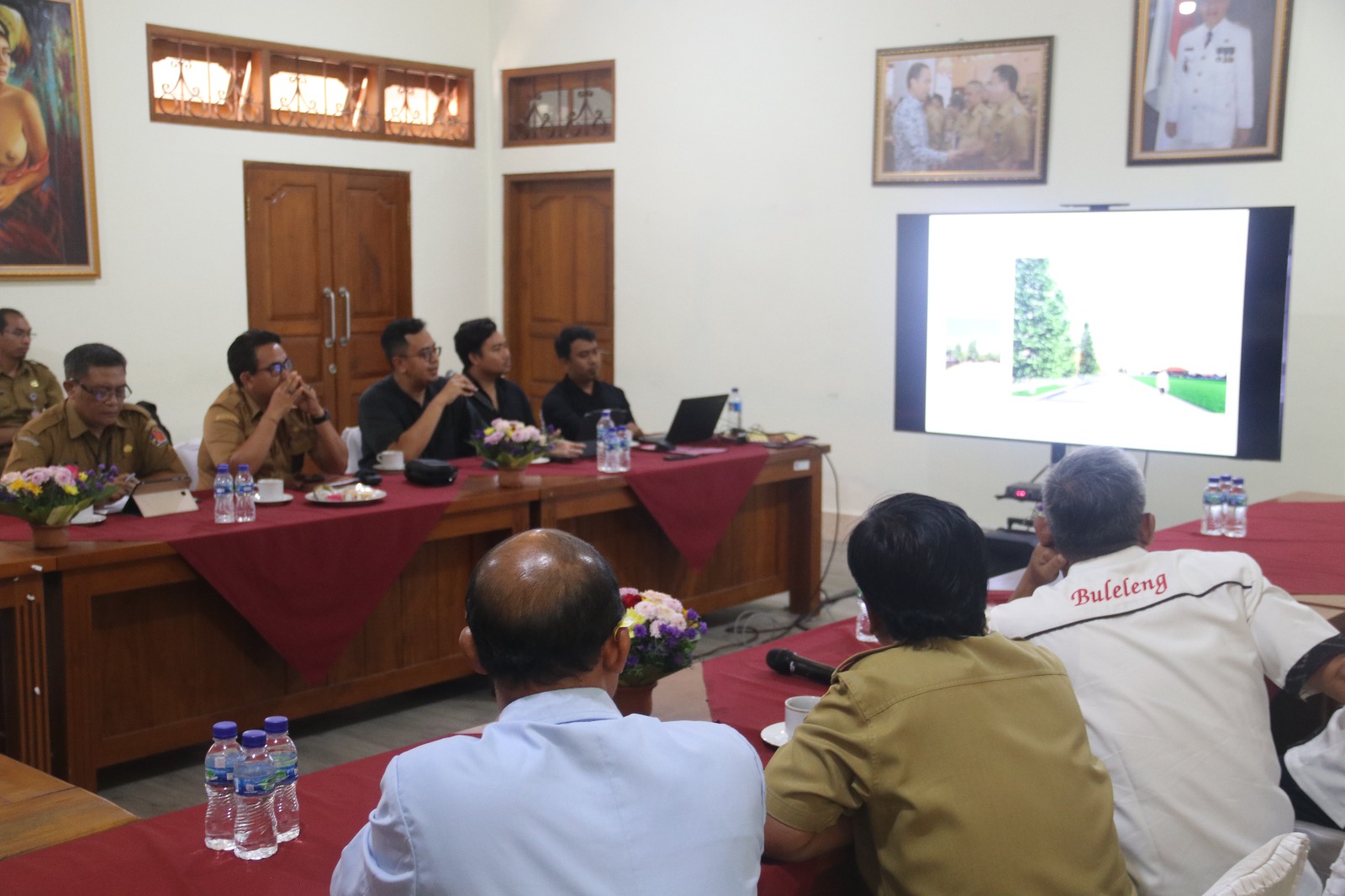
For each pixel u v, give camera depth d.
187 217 6.48
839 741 1.54
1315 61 5.29
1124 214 5.25
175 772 3.39
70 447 3.53
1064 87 5.93
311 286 7.13
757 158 7.00
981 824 1.49
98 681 3.04
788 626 4.95
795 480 5.10
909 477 6.64
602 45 7.51
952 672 1.57
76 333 6.05
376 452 4.37
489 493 3.82
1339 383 5.39
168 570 3.07
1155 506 5.89
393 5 7.36
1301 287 5.44
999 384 5.66
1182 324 5.16
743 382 7.20
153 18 6.23
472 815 1.14
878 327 6.65
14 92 5.71
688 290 7.36
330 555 3.35
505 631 1.26
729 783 1.26
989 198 6.21
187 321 6.53
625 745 1.22
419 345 4.43
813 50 6.72
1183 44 5.58
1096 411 5.42
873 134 6.55
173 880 1.49
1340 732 2.10
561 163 7.78
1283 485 5.57
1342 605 2.78
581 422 4.92
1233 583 1.95
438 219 7.76
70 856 1.56
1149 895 1.77
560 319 8.02
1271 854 1.32
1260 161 5.46
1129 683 1.84
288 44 6.83
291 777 1.63
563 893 1.13
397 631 3.75
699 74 7.15
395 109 7.51
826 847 1.61
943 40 6.27
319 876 1.51
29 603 2.84
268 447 3.79
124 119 6.17
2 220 5.71
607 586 1.31
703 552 4.48
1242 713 1.86
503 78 7.94
